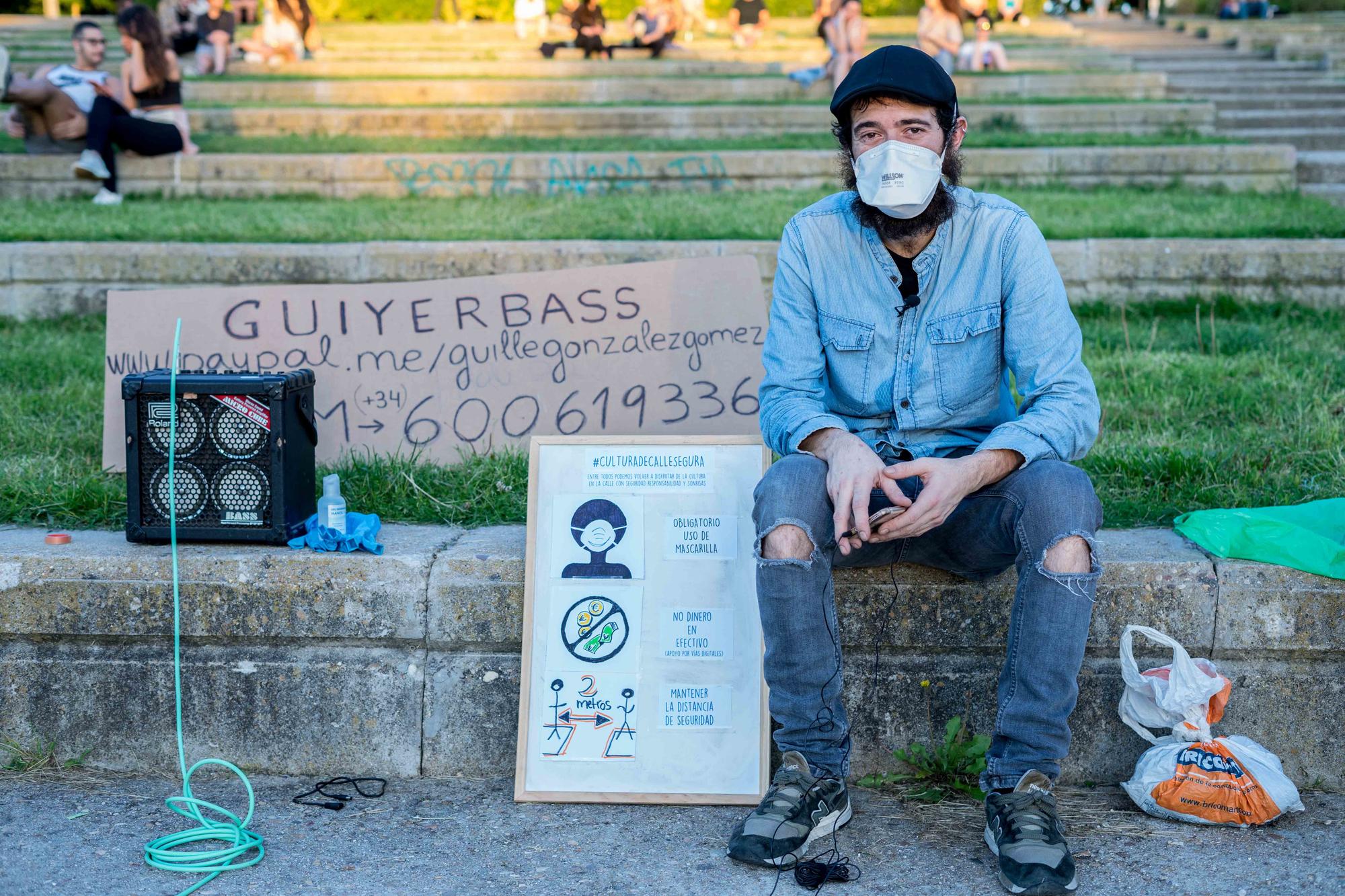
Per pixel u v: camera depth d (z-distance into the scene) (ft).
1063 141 31.60
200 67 45.75
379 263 20.99
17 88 28.40
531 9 57.21
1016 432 8.41
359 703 9.80
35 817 9.11
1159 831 8.87
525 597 9.50
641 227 22.62
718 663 9.44
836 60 41.86
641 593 9.51
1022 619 8.22
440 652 9.80
